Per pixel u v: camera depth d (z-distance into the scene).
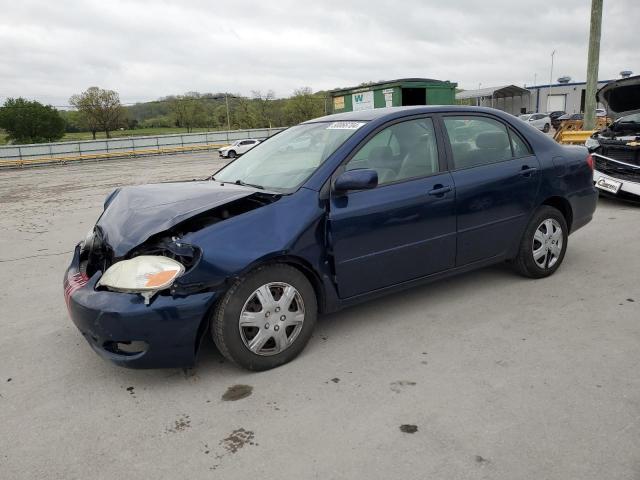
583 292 4.27
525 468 2.23
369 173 3.17
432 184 3.70
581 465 2.23
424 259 3.73
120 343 3.01
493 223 4.07
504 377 2.99
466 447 2.38
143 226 3.05
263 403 2.84
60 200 13.16
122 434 2.63
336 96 21.64
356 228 3.35
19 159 39.84
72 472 2.36
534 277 4.56
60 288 5.09
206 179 4.33
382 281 3.57
